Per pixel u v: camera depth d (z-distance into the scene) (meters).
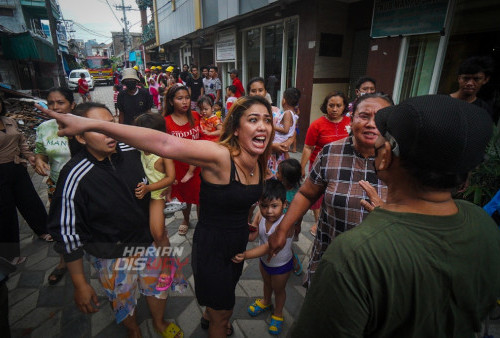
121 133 1.03
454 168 0.60
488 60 2.48
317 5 5.34
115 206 1.42
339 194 1.44
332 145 1.53
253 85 3.34
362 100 1.37
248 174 1.40
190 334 1.96
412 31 4.02
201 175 1.34
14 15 13.05
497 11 3.52
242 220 1.43
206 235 1.40
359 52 5.77
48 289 2.18
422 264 0.63
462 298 0.67
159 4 14.70
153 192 1.60
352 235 0.69
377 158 0.79
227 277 1.46
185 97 2.81
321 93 5.94
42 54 11.98
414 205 0.70
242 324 2.04
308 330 0.74
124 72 4.38
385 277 0.63
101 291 2.04
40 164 2.33
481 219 0.74
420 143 0.61
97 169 1.38
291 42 6.52
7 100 7.98
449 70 3.94
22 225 3.18
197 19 9.62
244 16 7.12
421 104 0.63
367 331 0.70
